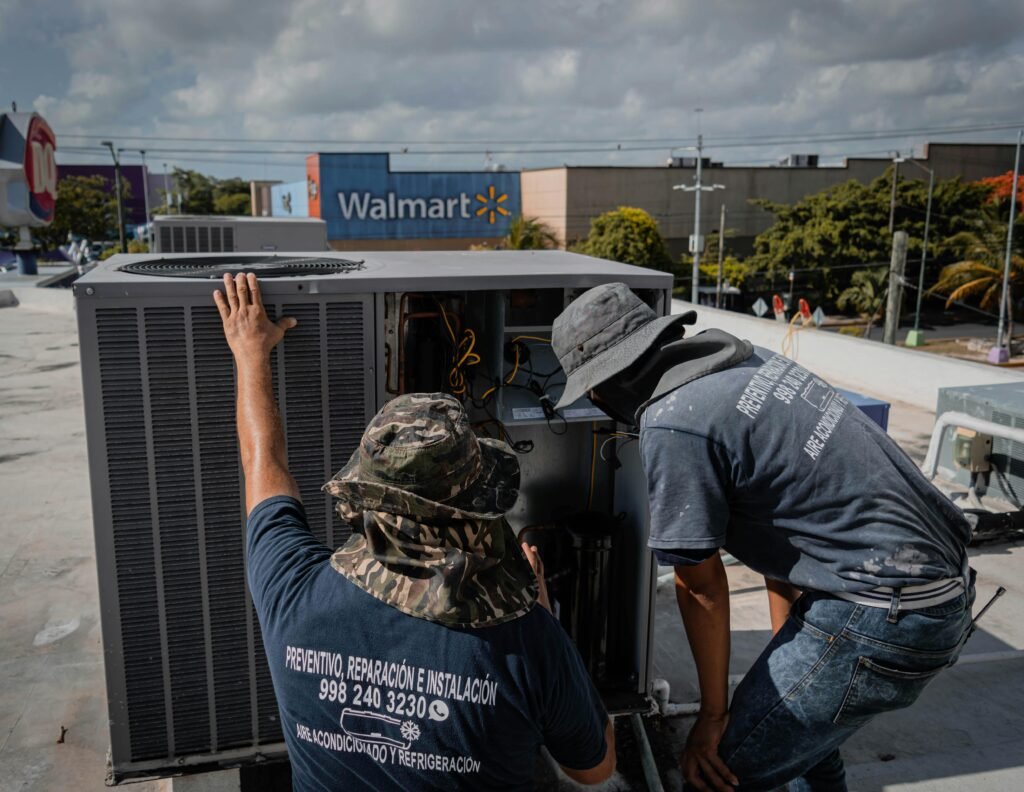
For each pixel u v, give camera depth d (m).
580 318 1.78
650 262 39.03
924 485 1.74
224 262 2.41
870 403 4.46
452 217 48.72
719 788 1.92
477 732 1.19
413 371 2.36
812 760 1.88
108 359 1.93
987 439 4.75
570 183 45.44
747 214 48.66
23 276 23.80
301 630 1.24
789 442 1.64
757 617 3.64
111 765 2.18
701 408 1.65
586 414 2.39
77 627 3.68
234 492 2.08
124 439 1.98
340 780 1.24
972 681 3.09
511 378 2.40
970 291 37.84
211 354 1.99
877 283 37.94
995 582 3.99
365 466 1.17
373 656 1.20
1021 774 2.57
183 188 84.06
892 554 1.63
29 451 6.54
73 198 58.62
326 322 2.05
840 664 1.71
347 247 48.03
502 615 1.20
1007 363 31.95
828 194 40.38
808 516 1.67
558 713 1.26
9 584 4.11
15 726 2.93
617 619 2.60
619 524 2.54
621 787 2.51
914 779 2.55
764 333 9.63
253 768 2.41
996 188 40.88
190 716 2.19
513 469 1.28
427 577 1.18
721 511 1.69
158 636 2.12
